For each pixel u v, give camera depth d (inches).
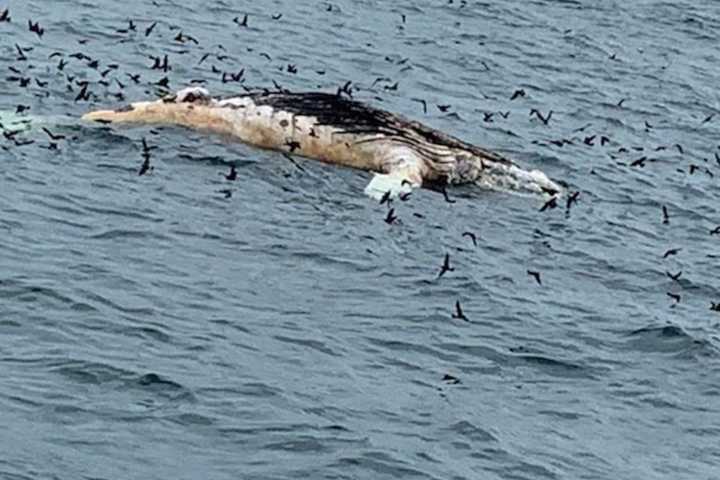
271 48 1497.3
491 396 826.8
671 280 1036.5
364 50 1549.0
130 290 884.0
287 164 1119.6
